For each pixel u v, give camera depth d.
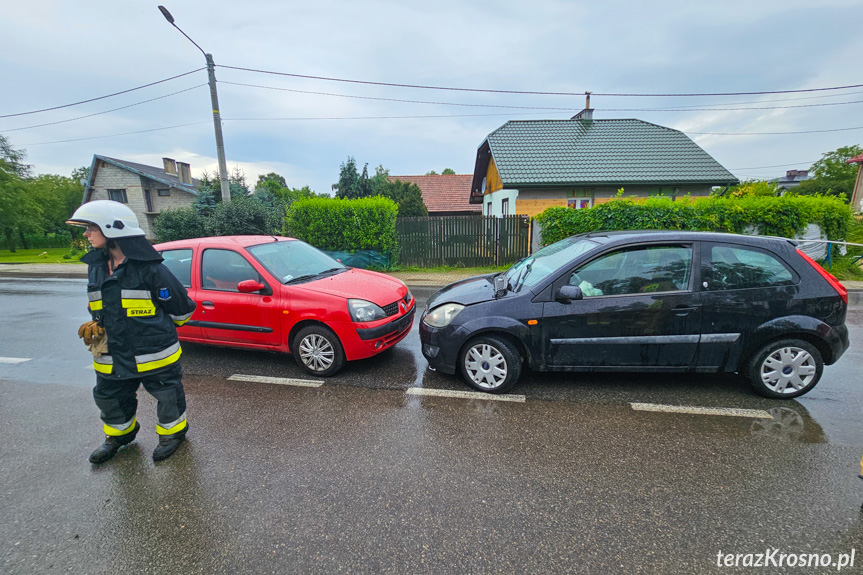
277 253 4.99
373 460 2.88
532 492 2.52
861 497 2.43
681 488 2.54
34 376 4.62
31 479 2.75
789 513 2.31
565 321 3.73
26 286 11.34
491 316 3.82
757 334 3.58
